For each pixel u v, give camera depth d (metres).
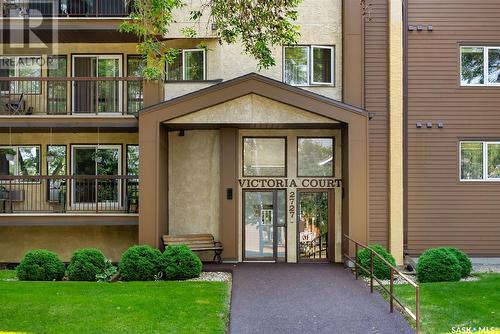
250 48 12.06
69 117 15.13
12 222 14.86
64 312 9.14
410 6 15.82
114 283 11.73
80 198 16.34
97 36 16.11
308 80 15.73
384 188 15.45
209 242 15.17
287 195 15.51
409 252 15.45
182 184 15.61
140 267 12.36
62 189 16.23
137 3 11.34
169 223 15.55
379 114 15.54
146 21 11.84
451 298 10.31
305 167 15.62
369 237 15.17
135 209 16.09
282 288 11.55
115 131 16.28
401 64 15.41
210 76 15.79
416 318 8.12
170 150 15.66
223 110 14.26
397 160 15.27
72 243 15.81
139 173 14.12
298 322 9.11
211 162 15.57
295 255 15.41
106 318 8.85
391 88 15.32
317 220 15.57
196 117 14.25
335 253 15.34
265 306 10.05
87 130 16.05
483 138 15.66
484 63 15.84
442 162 15.62
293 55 15.81
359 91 15.36
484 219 15.59
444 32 15.77
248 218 15.56
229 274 13.50
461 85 15.76
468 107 15.71
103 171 16.75
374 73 15.60
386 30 15.64
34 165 16.73
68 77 15.24
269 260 15.46
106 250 15.78
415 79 15.71
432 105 15.70
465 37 15.79
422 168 15.61
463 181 15.62
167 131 15.59
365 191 14.28
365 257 12.88
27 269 12.23
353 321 9.13
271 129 15.55
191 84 15.46
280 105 14.26
